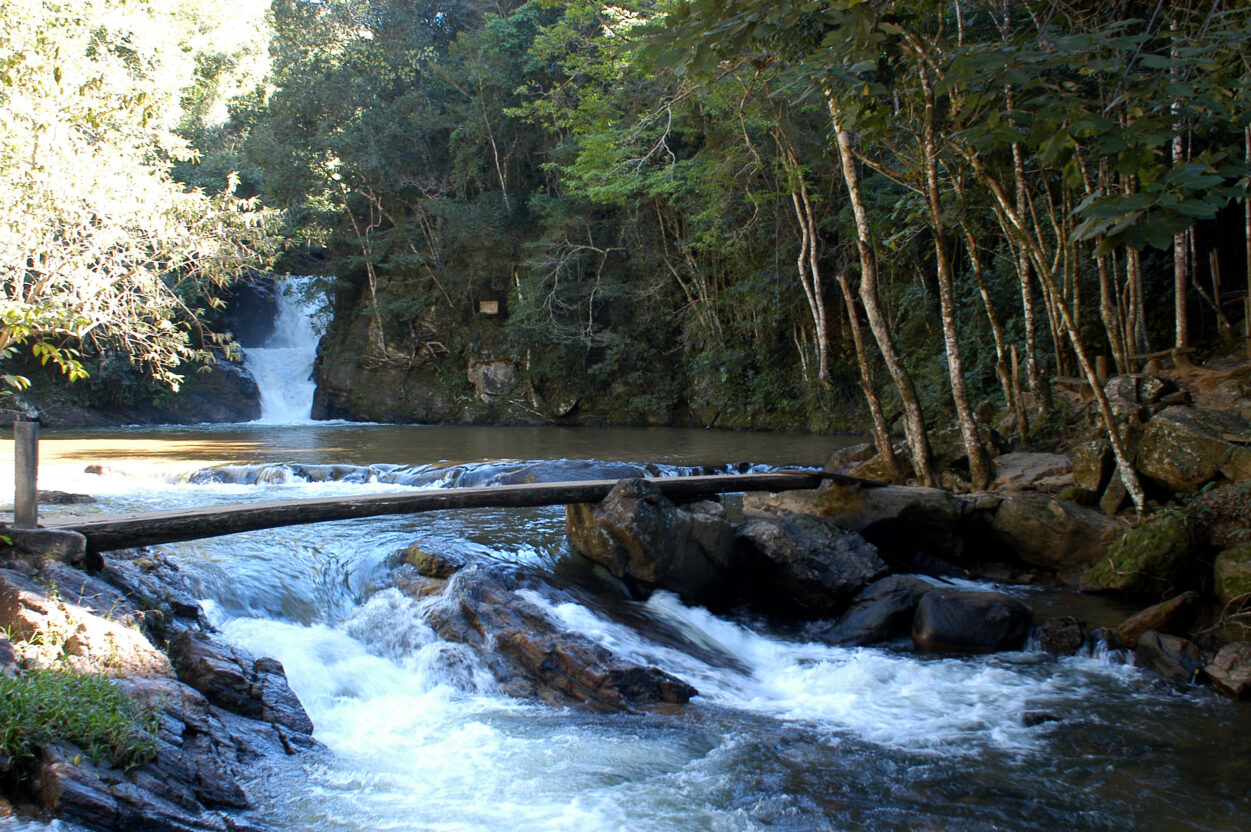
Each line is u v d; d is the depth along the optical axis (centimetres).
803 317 2702
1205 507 936
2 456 1828
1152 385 1183
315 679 696
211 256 1265
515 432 2775
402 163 3359
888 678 769
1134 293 1508
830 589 942
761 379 2859
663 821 505
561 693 711
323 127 3250
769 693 759
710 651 842
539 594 841
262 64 4444
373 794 532
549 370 3256
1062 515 1051
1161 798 540
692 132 2291
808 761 594
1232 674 726
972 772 578
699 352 3088
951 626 855
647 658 779
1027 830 500
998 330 1462
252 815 479
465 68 3300
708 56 487
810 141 2122
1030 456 1255
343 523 1111
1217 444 968
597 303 3241
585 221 3041
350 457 1895
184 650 609
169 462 1773
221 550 901
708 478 1067
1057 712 689
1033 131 433
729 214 2553
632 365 3222
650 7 1933
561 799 532
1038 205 1712
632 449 2130
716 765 586
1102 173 1247
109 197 1114
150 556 790
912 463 1281
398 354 3444
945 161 1284
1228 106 456
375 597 851
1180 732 646
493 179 3466
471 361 3366
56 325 1032
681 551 930
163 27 1778
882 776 571
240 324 3738
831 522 1110
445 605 802
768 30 489
